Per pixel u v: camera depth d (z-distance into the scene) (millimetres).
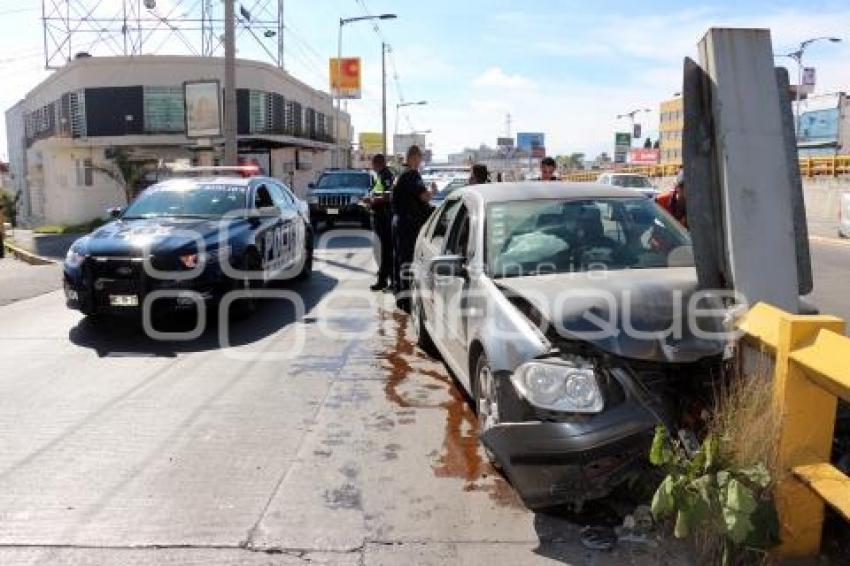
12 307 9758
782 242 4035
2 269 13984
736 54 4082
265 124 36656
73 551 3578
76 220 36500
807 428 3354
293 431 5121
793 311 3994
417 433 5062
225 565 3461
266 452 4754
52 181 40312
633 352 3645
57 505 4043
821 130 56938
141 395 5922
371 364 6809
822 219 29641
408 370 6609
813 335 3312
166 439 4980
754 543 3244
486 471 4449
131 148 35094
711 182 4129
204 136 31375
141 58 34812
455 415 5414
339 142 55375
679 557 3453
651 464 3580
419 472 4441
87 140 35250
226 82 18297
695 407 3686
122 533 3740
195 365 6805
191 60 35094
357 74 62625
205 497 4125
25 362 6926
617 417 3561
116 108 35094
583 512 3887
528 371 3795
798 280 4301
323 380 6324
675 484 3287
